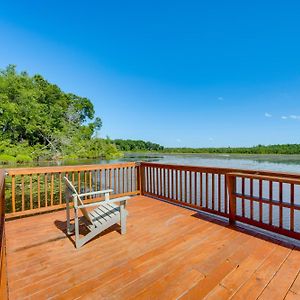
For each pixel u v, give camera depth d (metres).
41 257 2.38
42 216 3.86
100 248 2.58
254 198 3.01
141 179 5.38
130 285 1.85
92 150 40.25
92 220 2.85
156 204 4.53
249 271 2.03
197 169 3.93
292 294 1.70
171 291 1.75
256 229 3.09
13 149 27.67
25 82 31.66
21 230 3.19
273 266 2.11
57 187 11.26
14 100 29.16
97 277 1.98
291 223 2.64
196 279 1.92
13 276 2.02
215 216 3.71
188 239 2.79
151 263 2.21
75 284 1.88
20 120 28.34
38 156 30.36
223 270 2.05
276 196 9.81
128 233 3.02
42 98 34.50
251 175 2.96
